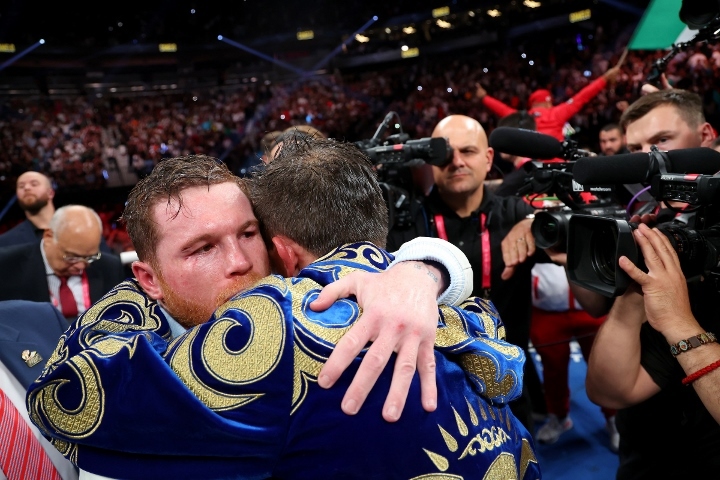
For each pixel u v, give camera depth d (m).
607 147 4.11
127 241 5.34
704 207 1.09
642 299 1.17
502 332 0.88
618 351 1.20
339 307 0.70
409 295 0.70
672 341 1.04
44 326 1.15
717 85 7.77
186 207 0.79
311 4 19.16
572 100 4.55
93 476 0.67
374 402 0.65
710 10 1.40
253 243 0.83
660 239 1.04
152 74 18.59
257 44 19.14
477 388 0.74
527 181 1.62
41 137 14.42
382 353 0.65
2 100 15.94
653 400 1.32
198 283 0.79
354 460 0.64
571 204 1.54
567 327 2.79
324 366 0.64
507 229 2.01
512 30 15.52
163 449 0.64
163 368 0.64
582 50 13.41
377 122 15.53
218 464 0.64
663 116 1.64
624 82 9.95
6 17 17.23
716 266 1.04
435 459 0.66
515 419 0.84
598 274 1.18
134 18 18.58
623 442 1.45
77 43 17.92
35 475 0.94
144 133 15.57
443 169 1.93
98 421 0.66
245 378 0.64
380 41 18.27
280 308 0.67
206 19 19.30
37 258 2.52
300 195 0.82
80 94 17.62
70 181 13.12
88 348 0.72
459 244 2.01
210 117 16.44
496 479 0.70
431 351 0.69
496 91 13.85
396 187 1.99
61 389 0.68
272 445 0.64
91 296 2.57
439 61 16.38
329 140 0.92
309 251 0.83
